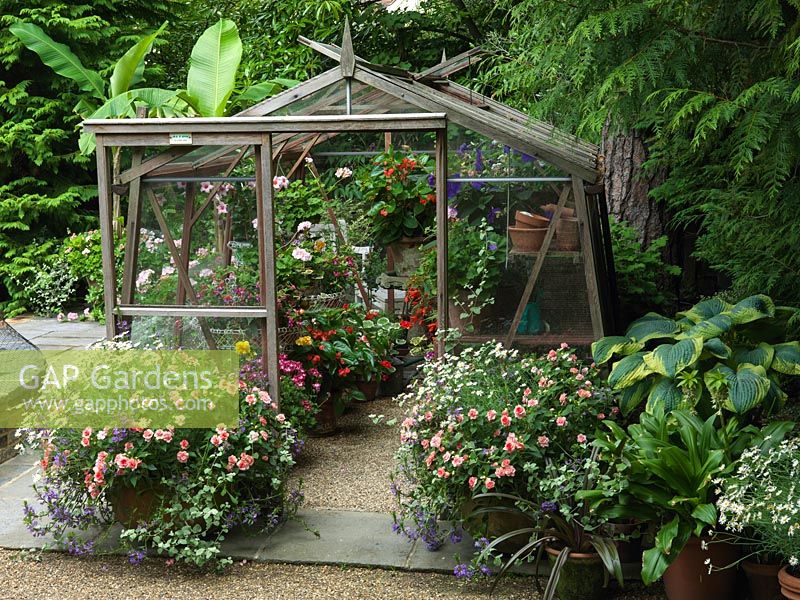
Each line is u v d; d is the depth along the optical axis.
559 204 4.57
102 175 4.49
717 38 4.02
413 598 3.42
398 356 6.71
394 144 6.77
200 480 3.67
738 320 3.97
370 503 4.37
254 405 4.02
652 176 6.51
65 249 9.77
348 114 4.82
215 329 4.50
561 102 4.50
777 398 3.73
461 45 11.20
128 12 11.30
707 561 3.01
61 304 10.02
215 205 4.54
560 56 4.14
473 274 4.62
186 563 3.75
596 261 4.58
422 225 6.38
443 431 3.67
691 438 3.27
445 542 3.87
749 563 3.15
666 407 3.72
